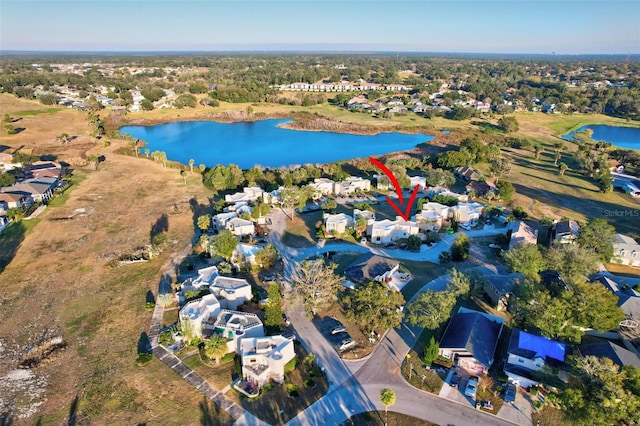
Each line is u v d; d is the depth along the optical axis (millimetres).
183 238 101062
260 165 162750
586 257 80812
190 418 51562
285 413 52500
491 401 54469
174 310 73312
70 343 65062
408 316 66500
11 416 51906
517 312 67375
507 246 97500
